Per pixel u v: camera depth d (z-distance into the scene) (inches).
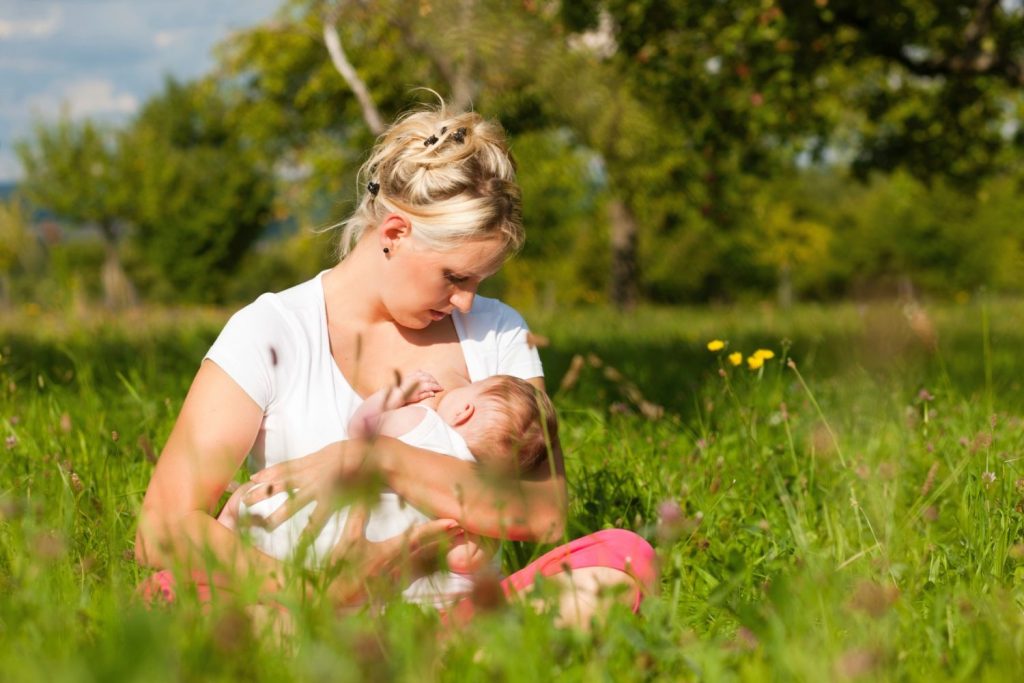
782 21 428.1
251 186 1959.9
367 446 90.6
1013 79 452.1
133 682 59.7
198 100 1022.4
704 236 1660.9
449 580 91.0
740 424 160.2
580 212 973.2
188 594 77.4
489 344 111.4
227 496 122.1
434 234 95.9
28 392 184.1
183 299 1956.2
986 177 593.9
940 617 83.4
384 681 64.9
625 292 965.2
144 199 1812.3
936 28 461.4
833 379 191.2
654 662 75.5
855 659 68.5
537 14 378.0
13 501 92.4
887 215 1977.1
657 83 464.4
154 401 185.5
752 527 115.2
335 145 925.8
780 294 1959.9
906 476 137.9
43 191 1758.1
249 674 67.4
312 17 443.2
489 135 98.9
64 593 83.0
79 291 350.6
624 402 206.8
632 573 87.5
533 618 76.3
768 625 77.3
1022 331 391.9
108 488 103.8
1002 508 106.5
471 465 94.2
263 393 98.8
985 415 161.8
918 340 167.8
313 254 1173.1
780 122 511.8
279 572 84.5
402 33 364.8
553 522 90.3
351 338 104.4
